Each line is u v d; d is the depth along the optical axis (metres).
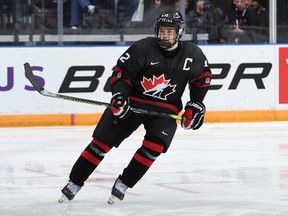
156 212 11.46
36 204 12.20
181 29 11.36
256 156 17.53
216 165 16.27
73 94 24.05
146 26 25.38
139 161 11.63
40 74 23.86
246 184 13.98
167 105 11.85
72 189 12.09
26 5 24.41
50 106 23.86
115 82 11.55
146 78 11.63
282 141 20.16
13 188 13.77
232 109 24.86
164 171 15.51
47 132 22.31
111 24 25.11
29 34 24.50
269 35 25.86
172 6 25.48
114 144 11.91
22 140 20.58
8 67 23.58
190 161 16.83
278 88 25.14
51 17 24.62
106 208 11.79
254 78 25.00
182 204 12.10
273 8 25.78
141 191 13.32
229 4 25.89
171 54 11.50
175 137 21.03
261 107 25.06
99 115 24.17
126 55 11.54
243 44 24.86
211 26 25.80
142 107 11.78
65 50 23.98
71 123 24.02
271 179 14.52
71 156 17.77
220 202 12.27
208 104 24.72
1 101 23.56
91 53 24.11
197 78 11.92
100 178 14.74
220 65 24.77
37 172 15.60
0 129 23.19
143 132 22.45
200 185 13.91
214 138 20.81
